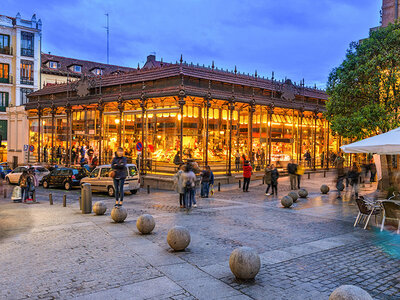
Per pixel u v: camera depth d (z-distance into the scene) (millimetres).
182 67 24047
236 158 27938
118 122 29516
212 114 27453
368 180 28141
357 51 20453
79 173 24844
